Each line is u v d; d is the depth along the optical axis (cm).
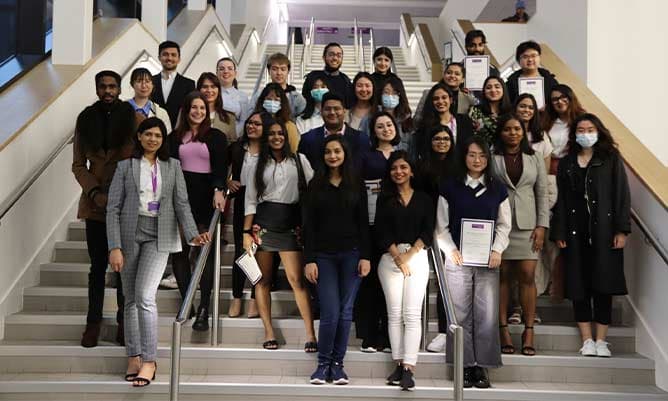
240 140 452
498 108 473
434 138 413
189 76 857
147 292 379
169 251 383
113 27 695
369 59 1212
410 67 1220
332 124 428
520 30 919
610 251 408
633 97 721
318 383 379
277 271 488
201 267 374
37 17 757
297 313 463
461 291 393
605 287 404
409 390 374
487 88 469
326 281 386
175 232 387
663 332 402
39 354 404
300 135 473
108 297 461
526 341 413
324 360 383
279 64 525
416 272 386
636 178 445
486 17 1205
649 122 721
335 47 523
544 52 714
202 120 439
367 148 428
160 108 483
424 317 420
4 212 403
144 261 380
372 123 424
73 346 407
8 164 446
